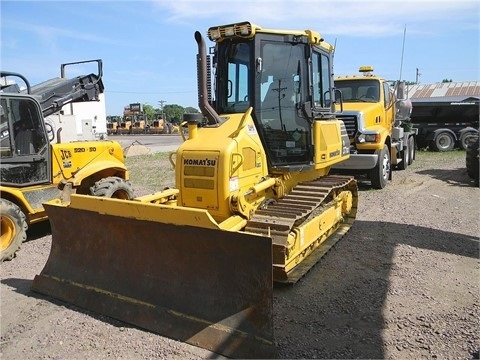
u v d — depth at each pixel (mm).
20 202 6223
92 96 8586
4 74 6602
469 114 17688
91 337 3723
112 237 4293
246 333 3449
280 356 3369
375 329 3758
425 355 3355
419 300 4273
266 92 5121
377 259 5406
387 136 10352
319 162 5664
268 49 5094
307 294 4469
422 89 29172
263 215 4660
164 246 3967
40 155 6512
